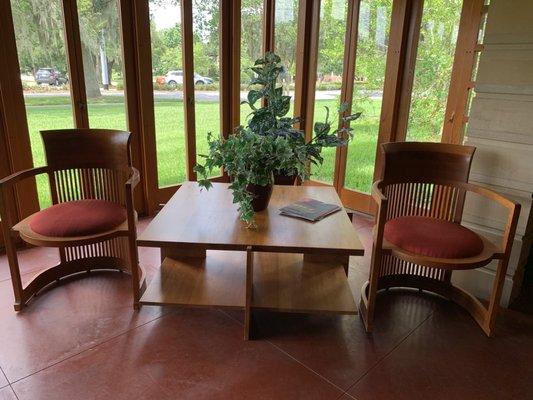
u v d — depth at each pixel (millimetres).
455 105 2715
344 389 1537
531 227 2098
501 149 2023
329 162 3559
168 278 1978
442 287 2188
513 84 1927
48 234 1795
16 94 2420
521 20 1857
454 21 2629
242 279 1996
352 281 2332
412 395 1521
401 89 2980
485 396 1526
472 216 2170
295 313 2014
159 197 3293
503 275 1785
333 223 1871
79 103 2695
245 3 3447
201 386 1525
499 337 1873
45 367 1588
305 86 3537
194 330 1851
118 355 1669
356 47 3168
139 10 2830
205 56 3344
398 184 2096
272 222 1857
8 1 2293
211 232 1727
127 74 2908
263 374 1599
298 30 3422
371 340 1828
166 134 3246
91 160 2168
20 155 2504
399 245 1797
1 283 2176
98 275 2299
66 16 2531
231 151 1768
